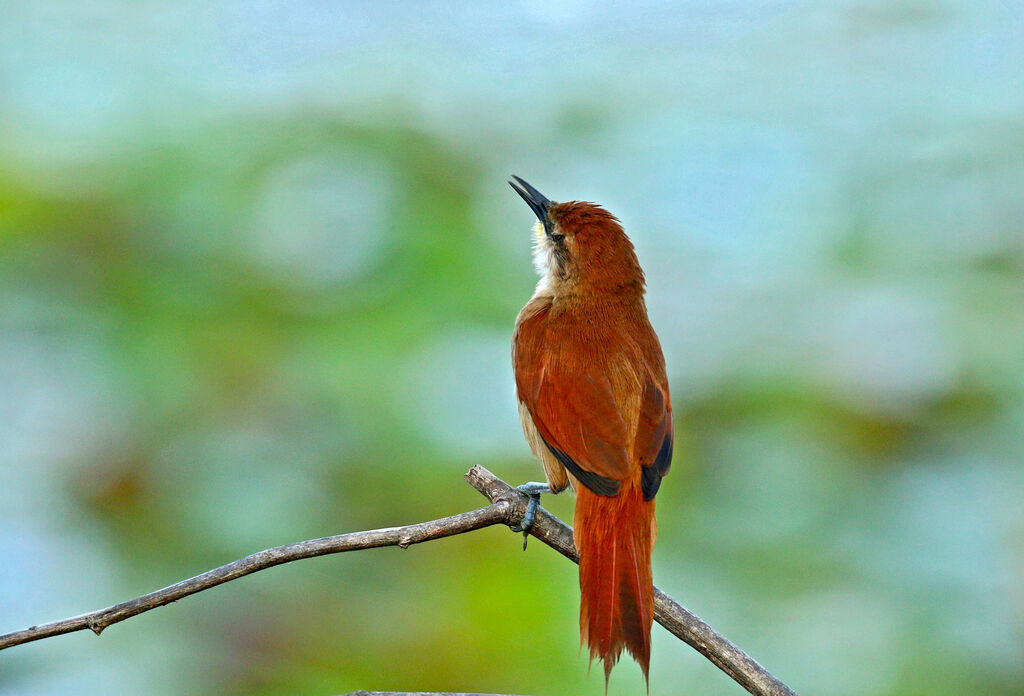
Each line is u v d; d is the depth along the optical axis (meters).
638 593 7.26
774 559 11.56
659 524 11.94
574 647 11.01
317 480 12.26
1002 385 13.19
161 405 12.66
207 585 6.71
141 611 6.64
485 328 13.28
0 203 13.92
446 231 14.29
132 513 12.00
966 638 10.76
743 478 12.59
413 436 12.40
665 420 8.32
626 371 8.38
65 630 6.59
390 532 7.12
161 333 13.14
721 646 7.22
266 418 12.70
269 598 11.27
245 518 11.94
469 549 11.71
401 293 13.59
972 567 11.27
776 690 7.07
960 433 12.97
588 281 8.94
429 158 15.61
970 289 14.24
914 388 13.26
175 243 14.03
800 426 13.08
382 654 11.11
